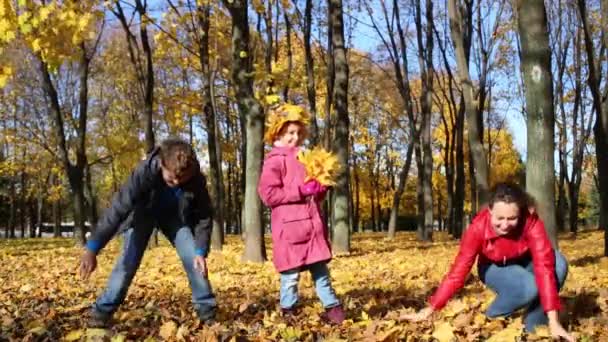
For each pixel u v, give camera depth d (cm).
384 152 4475
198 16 1766
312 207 504
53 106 2025
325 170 498
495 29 2380
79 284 896
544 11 859
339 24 1507
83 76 2008
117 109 2842
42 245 2423
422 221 2517
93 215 2695
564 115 3003
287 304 511
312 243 500
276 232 507
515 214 394
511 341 397
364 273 991
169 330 470
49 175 3988
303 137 521
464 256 425
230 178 4050
